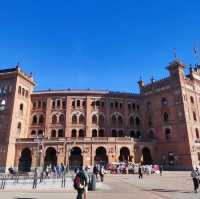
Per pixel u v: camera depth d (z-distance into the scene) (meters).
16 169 68.62
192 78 77.62
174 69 75.50
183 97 71.44
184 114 69.56
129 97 84.56
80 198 16.77
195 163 65.69
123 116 82.06
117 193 24.36
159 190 26.86
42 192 25.44
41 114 81.00
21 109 77.19
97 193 24.41
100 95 82.94
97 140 69.50
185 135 67.94
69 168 68.94
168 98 75.69
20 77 77.62
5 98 75.06
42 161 67.81
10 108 73.00
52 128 79.06
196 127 71.44
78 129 78.69
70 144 68.94
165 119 75.31
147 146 72.69
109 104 82.50
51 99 82.25
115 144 69.38
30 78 82.94
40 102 82.50
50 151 73.31
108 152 68.38
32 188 29.78
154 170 58.31
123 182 37.22
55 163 71.69
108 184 34.03
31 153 69.69
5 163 67.25
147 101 82.69
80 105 81.44
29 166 72.62
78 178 17.12
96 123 79.75
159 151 73.38
